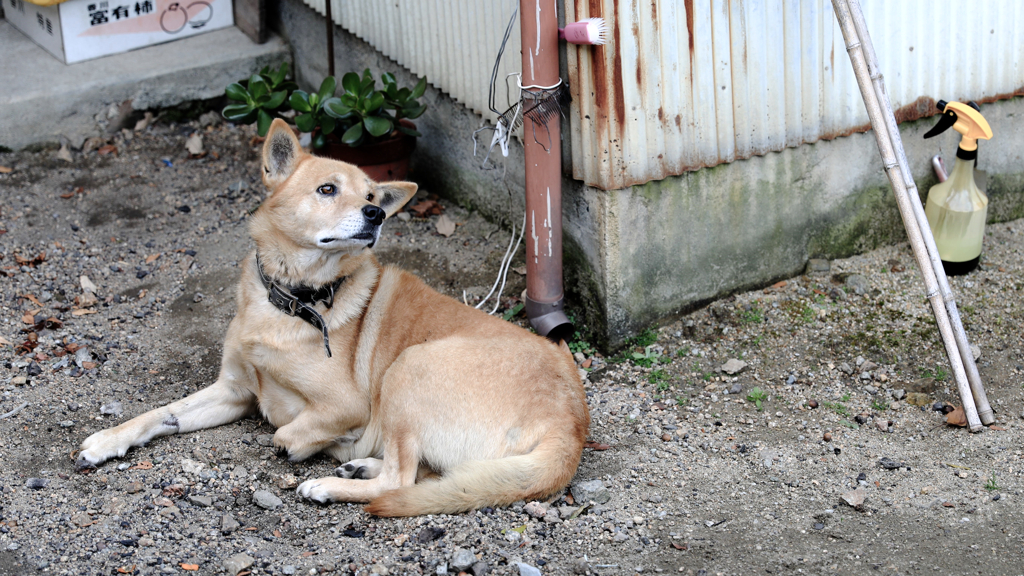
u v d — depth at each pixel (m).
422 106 5.53
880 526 3.23
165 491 3.40
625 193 4.27
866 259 5.11
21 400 3.97
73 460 3.58
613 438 3.87
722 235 4.68
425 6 5.26
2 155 6.33
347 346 3.65
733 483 3.54
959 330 3.80
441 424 3.42
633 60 3.99
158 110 6.88
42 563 2.95
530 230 4.41
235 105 5.74
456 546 3.10
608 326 4.52
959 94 5.00
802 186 4.81
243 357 3.69
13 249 5.36
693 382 4.30
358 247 3.60
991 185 5.39
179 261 5.37
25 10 7.11
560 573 2.99
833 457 3.70
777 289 4.91
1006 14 4.93
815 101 4.59
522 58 4.10
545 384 3.44
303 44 7.05
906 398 4.07
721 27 4.17
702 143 4.35
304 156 3.60
